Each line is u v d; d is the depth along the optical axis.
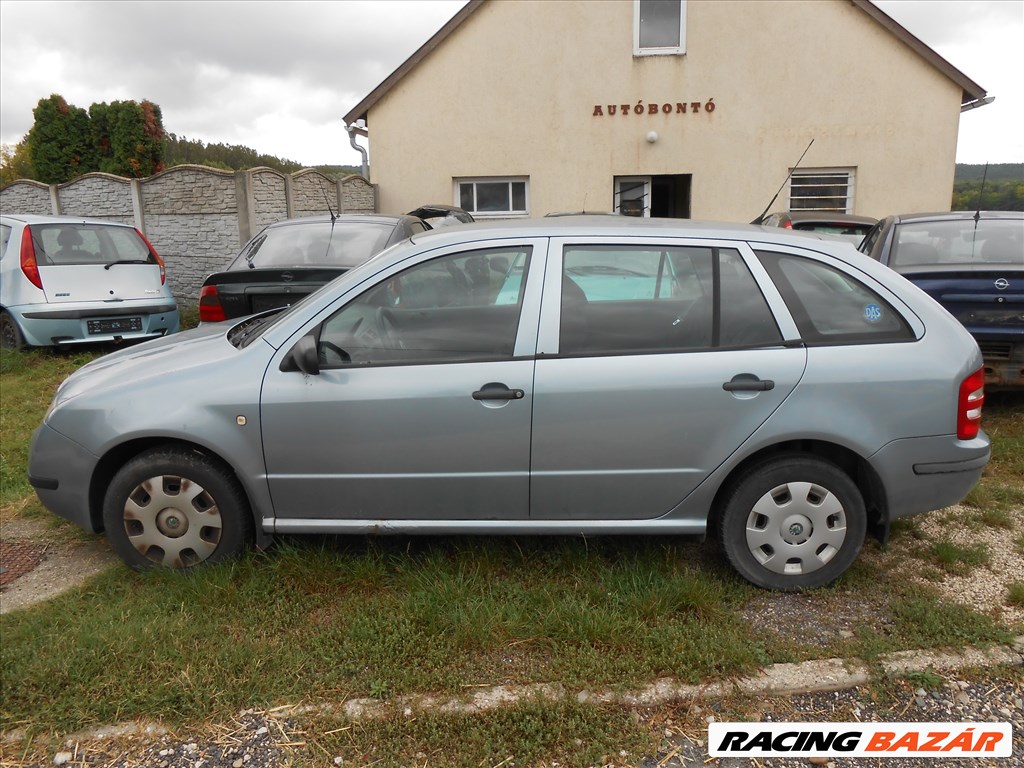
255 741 2.49
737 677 2.79
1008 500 4.32
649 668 2.79
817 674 2.79
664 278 3.23
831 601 3.28
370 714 2.60
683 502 3.25
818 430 3.13
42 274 7.74
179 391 3.26
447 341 3.22
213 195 10.71
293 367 3.22
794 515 3.26
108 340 8.22
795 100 12.71
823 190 13.09
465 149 13.35
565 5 12.75
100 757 2.44
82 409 3.32
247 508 3.42
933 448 3.18
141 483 3.34
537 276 3.23
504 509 3.29
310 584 3.31
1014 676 2.80
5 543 3.92
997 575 3.52
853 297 3.23
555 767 2.40
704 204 13.20
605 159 13.17
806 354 3.14
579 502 3.27
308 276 6.02
